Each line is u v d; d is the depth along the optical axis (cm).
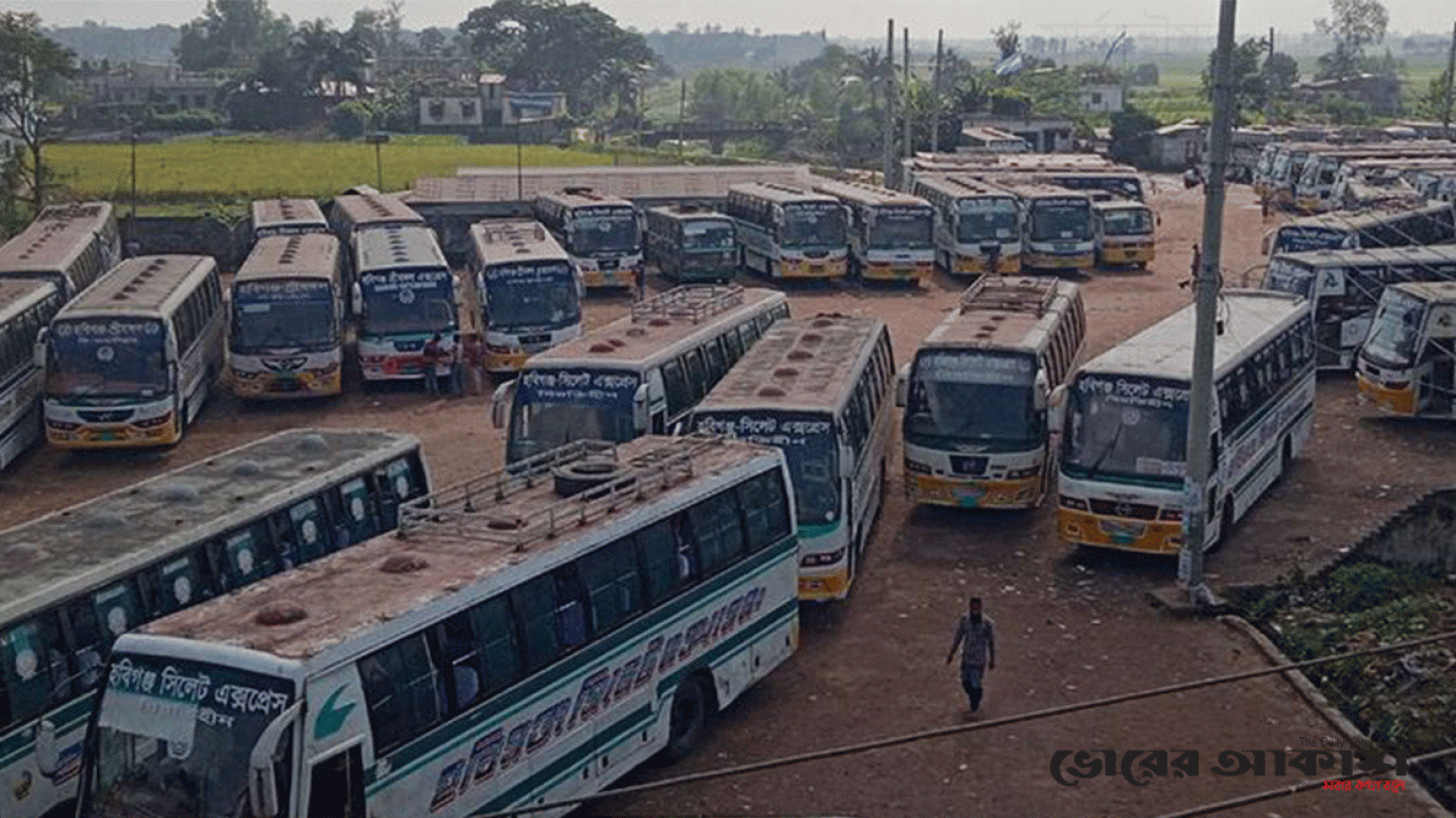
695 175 6184
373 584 1277
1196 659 1823
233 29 19850
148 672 1138
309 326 3203
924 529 2348
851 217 4962
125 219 5541
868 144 10425
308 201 5225
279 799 1078
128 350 2817
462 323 4166
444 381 3391
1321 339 3431
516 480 1570
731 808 1468
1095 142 10031
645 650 1474
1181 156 9569
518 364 3384
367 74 13675
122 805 1117
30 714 1351
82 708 1403
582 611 1391
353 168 8188
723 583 1598
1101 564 2161
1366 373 3023
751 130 11794
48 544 1520
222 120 12375
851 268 4997
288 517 1702
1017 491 2275
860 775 1534
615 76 14900
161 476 1792
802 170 6475
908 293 4719
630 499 1512
